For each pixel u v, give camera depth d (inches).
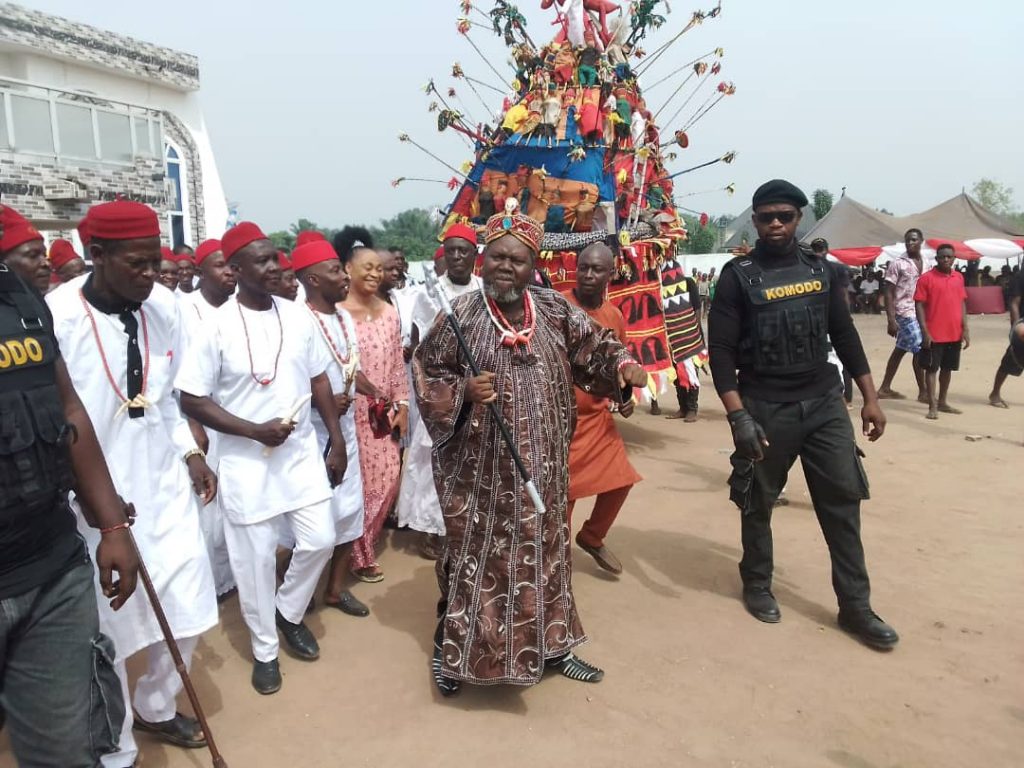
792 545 206.2
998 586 179.5
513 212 137.9
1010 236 1041.5
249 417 142.4
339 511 167.3
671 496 249.3
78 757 89.4
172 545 118.0
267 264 142.4
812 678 142.9
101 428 110.0
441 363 138.6
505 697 138.8
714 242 1386.6
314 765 120.4
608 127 296.2
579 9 292.4
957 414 370.6
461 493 135.3
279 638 160.9
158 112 662.5
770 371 156.7
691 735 126.6
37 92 558.3
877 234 1039.0
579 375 145.8
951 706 133.3
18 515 81.3
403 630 165.3
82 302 108.1
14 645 86.5
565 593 136.4
